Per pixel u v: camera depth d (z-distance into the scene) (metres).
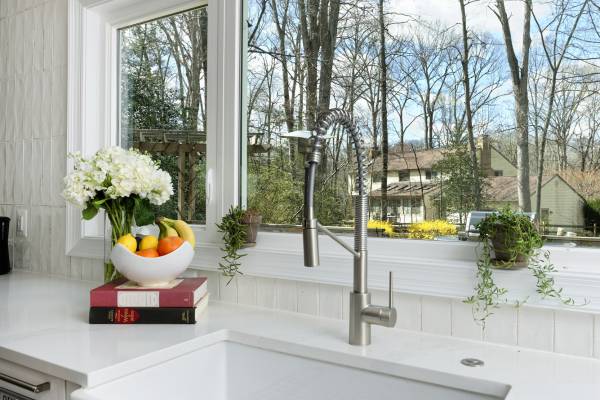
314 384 1.16
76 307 1.54
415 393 1.04
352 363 1.11
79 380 0.99
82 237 2.01
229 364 1.30
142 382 1.08
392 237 1.42
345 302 1.40
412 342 1.21
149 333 1.25
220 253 1.62
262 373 1.24
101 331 1.27
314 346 1.16
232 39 1.67
